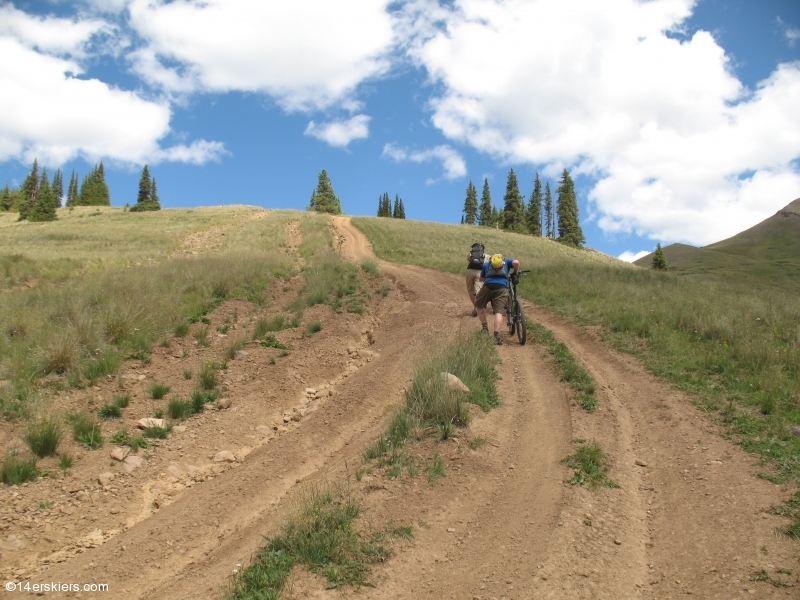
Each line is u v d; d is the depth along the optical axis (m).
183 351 9.14
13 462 5.14
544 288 14.77
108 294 11.12
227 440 6.39
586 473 4.79
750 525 3.79
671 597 3.17
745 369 7.18
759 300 12.10
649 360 7.99
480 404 6.30
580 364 8.00
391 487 4.55
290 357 9.15
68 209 96.44
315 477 5.18
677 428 5.66
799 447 4.87
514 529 3.99
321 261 20.14
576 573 3.44
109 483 5.21
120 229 44.78
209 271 14.77
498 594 3.26
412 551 3.74
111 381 7.52
